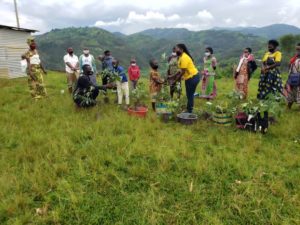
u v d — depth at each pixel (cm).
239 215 368
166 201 395
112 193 412
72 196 389
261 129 641
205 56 1013
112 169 467
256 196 401
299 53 832
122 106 888
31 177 433
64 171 463
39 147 542
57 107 858
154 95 849
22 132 631
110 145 561
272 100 640
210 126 699
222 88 1448
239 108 704
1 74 1866
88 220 358
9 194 400
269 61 723
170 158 507
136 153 531
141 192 409
